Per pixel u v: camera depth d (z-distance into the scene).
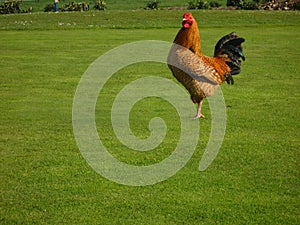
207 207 8.16
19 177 9.37
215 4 48.03
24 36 29.75
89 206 8.22
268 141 11.37
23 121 13.02
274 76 18.53
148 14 37.50
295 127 12.43
